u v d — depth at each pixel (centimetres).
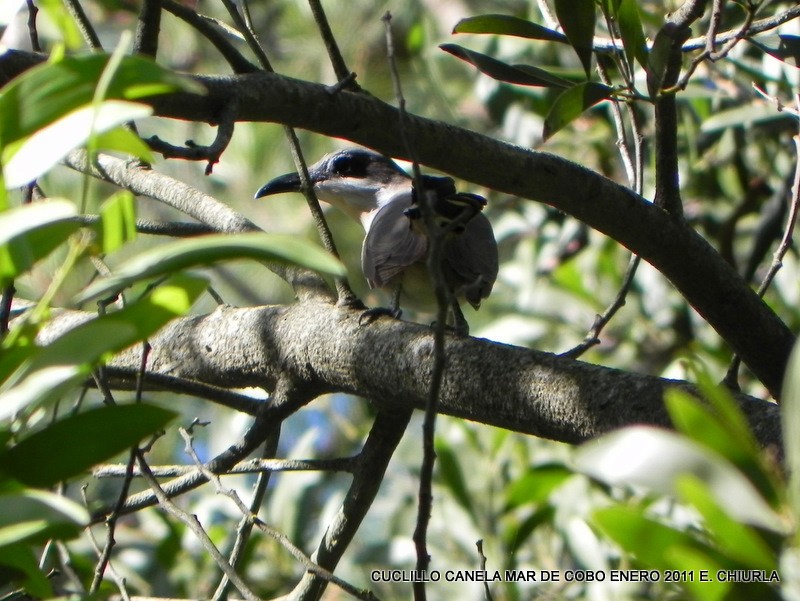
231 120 543
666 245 671
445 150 620
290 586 972
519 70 641
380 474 693
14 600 472
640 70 852
